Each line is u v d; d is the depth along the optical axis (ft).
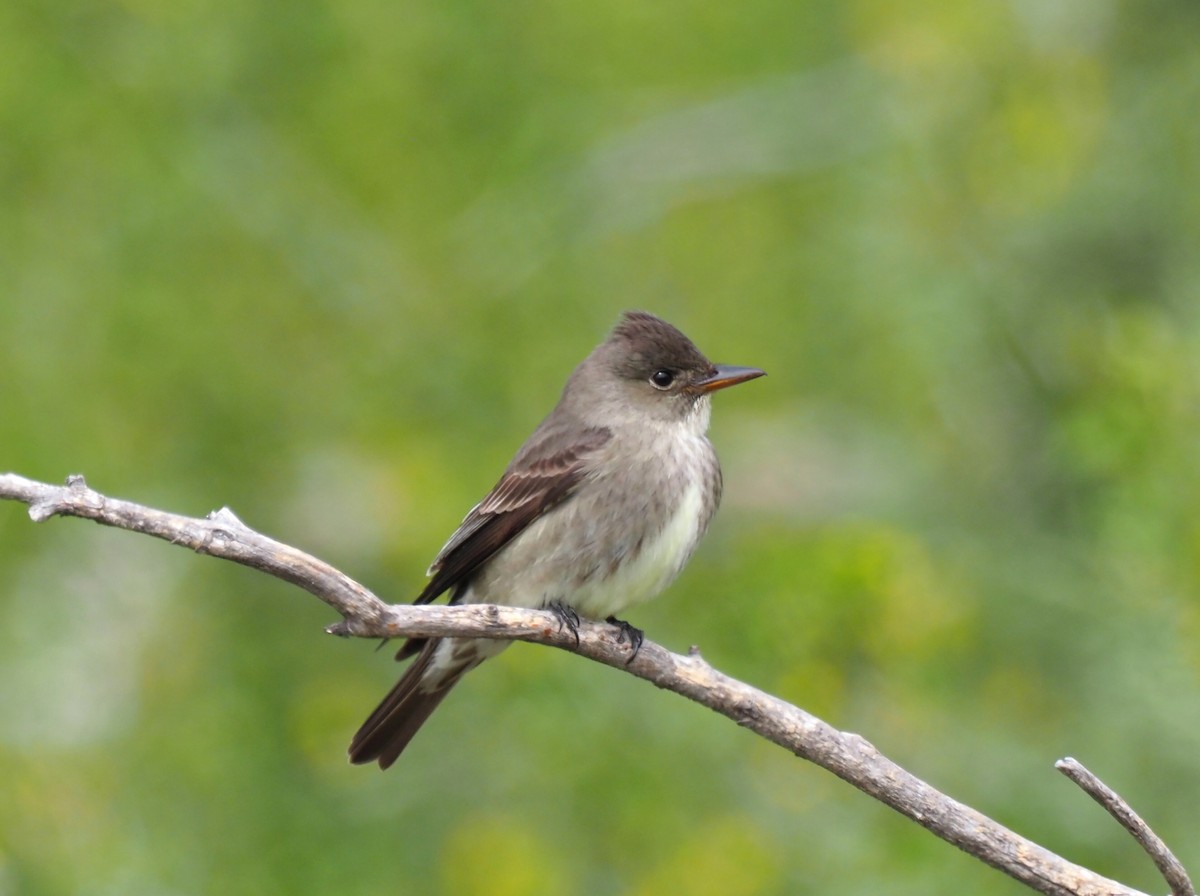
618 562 33.04
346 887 40.83
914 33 47.62
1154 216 41.22
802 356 53.47
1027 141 43.06
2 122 49.88
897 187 46.85
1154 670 36.04
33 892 40.01
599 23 55.42
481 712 42.09
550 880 39.40
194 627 45.57
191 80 50.90
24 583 45.44
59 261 49.49
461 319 51.47
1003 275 42.91
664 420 33.71
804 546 39.55
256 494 47.80
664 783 40.50
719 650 40.16
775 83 56.49
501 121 54.08
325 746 42.68
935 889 36.32
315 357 50.47
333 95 52.60
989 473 43.50
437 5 53.06
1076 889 23.97
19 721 43.14
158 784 42.70
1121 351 37.19
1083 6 43.65
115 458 47.01
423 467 47.09
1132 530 36.42
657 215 55.77
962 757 37.14
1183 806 36.09
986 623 40.09
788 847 38.63
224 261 51.06
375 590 46.78
